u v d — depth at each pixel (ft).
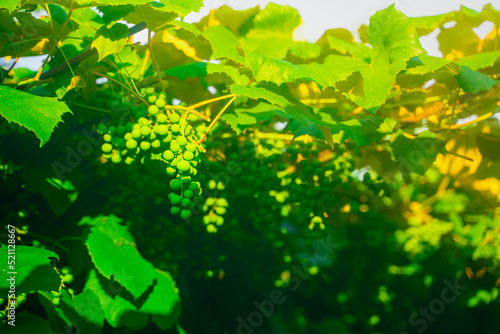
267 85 2.75
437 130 3.37
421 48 2.84
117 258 3.01
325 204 3.14
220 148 3.34
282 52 3.54
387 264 5.83
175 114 2.67
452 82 3.17
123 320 2.99
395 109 3.37
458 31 3.31
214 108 3.35
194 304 4.00
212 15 3.51
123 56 3.13
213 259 3.89
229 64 3.31
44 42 2.91
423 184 4.79
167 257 3.34
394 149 3.19
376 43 2.91
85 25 2.92
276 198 3.26
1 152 2.91
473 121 3.33
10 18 2.74
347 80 2.87
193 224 3.41
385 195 3.51
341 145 3.38
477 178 3.83
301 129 2.97
